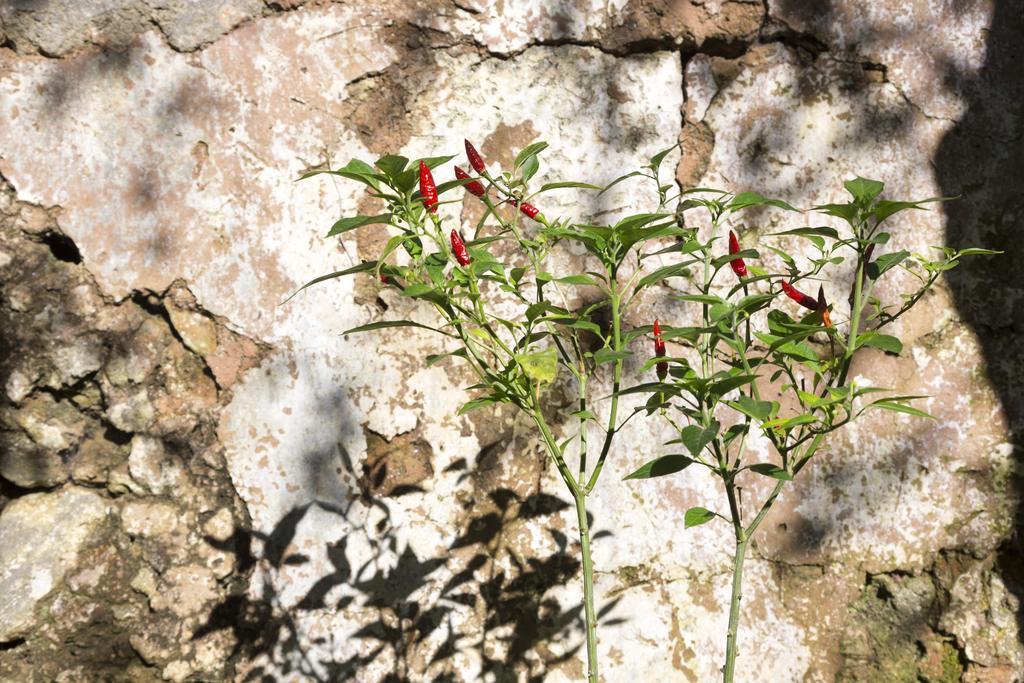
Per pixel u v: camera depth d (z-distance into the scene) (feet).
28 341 6.91
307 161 7.02
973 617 7.36
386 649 7.02
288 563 6.99
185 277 6.93
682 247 5.52
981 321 7.47
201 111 6.91
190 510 7.01
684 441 4.64
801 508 7.29
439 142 7.16
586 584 5.46
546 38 7.22
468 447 7.18
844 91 7.42
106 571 6.93
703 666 7.22
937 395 7.39
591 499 7.22
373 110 7.10
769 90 7.38
